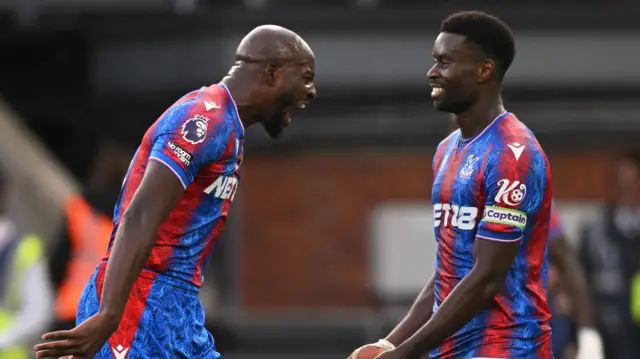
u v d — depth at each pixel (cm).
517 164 1541
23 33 3506
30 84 3762
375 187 3788
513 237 1534
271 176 3797
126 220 1470
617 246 3052
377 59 3384
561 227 2252
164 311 1569
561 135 3559
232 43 3344
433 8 3334
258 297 3797
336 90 3431
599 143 3566
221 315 3722
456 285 1564
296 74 1614
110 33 3444
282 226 3800
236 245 3800
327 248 3803
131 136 3653
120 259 1452
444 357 1606
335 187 3791
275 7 3331
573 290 2252
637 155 3566
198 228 1582
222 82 1606
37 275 2369
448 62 1581
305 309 3791
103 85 3597
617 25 3372
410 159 3756
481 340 1577
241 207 3797
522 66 3403
